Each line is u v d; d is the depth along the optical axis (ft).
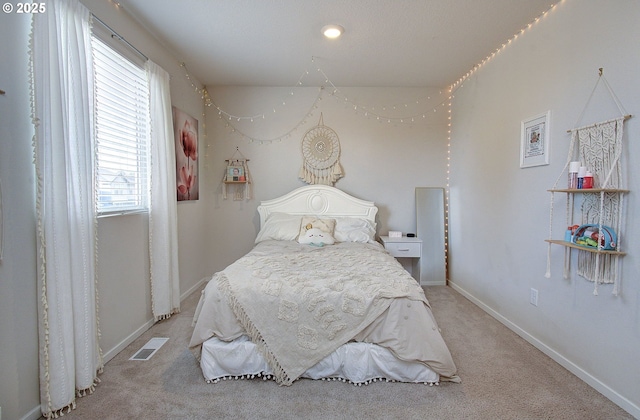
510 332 8.79
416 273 13.61
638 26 5.38
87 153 6.00
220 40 9.34
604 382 5.99
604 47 6.02
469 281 11.66
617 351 5.74
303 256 8.85
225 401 5.81
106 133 7.20
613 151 5.80
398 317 6.27
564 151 7.04
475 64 11.05
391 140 13.70
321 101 13.56
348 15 7.98
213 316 6.59
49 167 5.25
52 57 5.31
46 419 5.29
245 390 6.14
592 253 6.22
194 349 6.64
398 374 6.34
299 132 13.61
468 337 8.45
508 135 9.18
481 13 7.82
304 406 5.68
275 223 12.16
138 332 8.35
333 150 13.60
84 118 5.93
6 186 4.79
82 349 5.86
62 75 5.50
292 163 13.64
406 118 13.69
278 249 9.89
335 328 6.35
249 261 8.04
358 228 12.12
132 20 8.05
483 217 10.62
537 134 7.87
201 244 13.14
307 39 9.27
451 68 11.42
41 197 5.19
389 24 8.40
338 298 6.42
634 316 5.45
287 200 13.20
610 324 5.88
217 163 13.57
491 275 10.06
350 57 10.53
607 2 5.93
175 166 10.46
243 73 12.01
